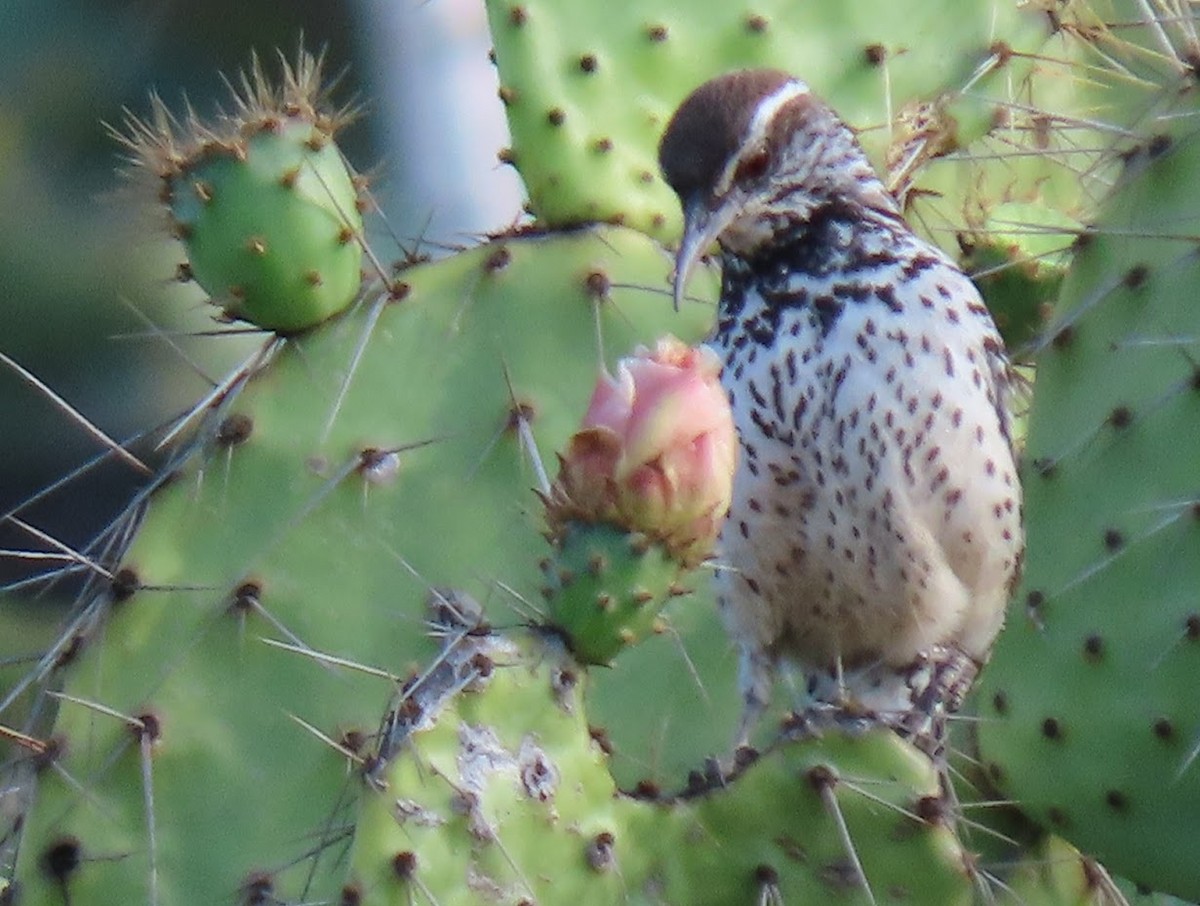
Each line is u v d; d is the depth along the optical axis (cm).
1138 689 393
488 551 396
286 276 397
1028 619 394
